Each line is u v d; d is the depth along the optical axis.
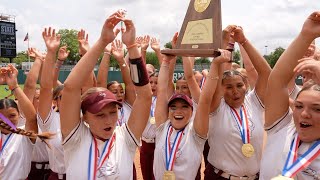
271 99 2.78
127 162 3.01
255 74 4.97
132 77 3.08
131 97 6.15
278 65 2.74
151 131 6.49
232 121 4.16
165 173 4.04
